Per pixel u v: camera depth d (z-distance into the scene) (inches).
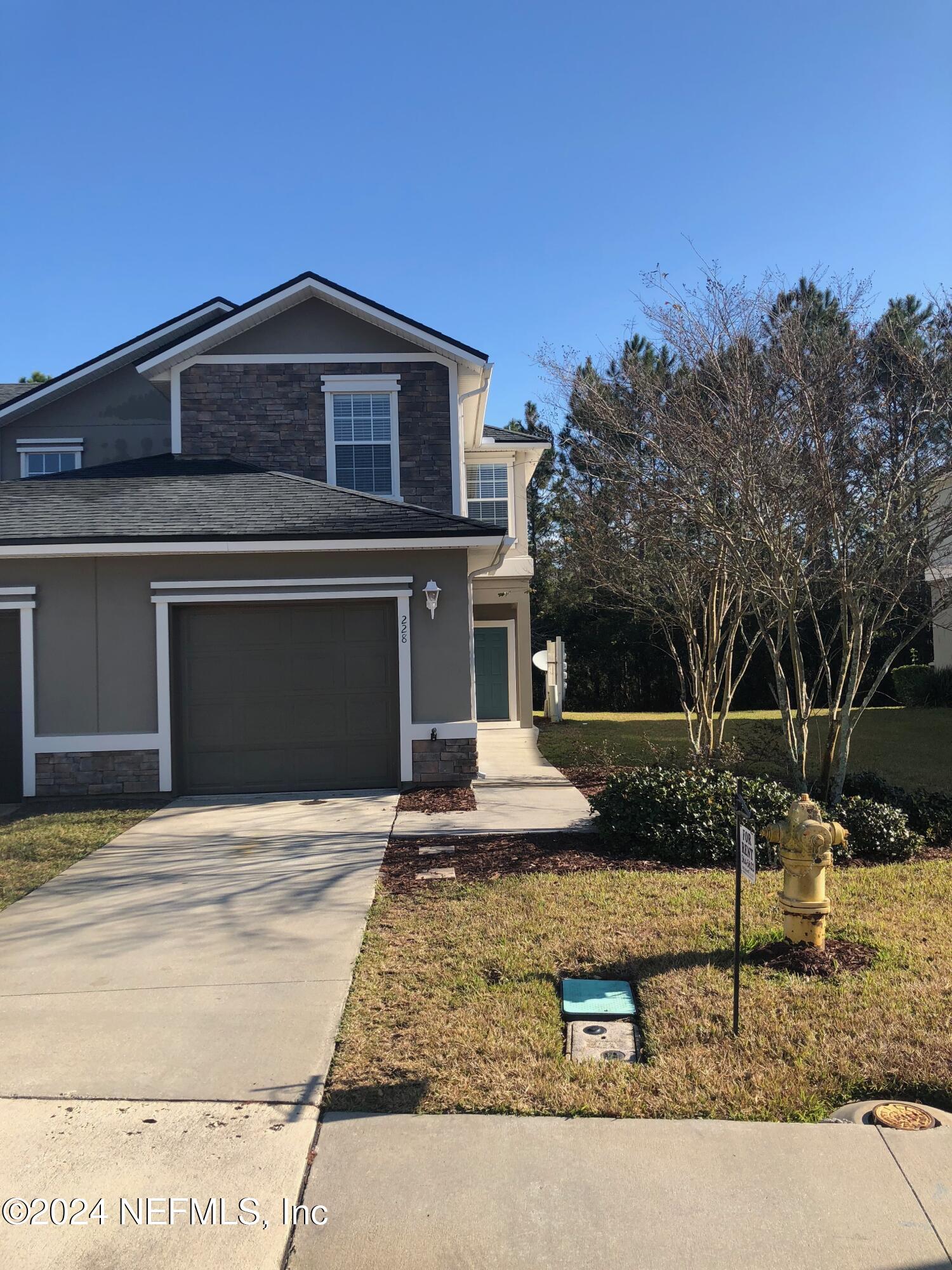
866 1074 156.3
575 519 512.1
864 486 331.3
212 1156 136.4
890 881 275.4
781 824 214.8
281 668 434.9
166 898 268.1
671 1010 181.0
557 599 1119.0
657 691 1118.4
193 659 431.5
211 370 551.5
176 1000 193.5
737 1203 125.3
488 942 222.8
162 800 417.1
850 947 215.8
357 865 301.9
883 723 722.2
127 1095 154.3
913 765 515.5
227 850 324.5
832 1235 119.0
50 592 422.3
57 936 236.2
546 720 872.3
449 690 435.8
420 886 274.5
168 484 489.7
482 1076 157.9
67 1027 180.9
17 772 424.2
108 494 472.1
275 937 232.8
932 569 372.8
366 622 438.3
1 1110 149.7
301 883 280.7
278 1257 116.4
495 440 733.9
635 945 217.9
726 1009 181.2
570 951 215.3
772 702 1047.0
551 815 377.4
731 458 327.9
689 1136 140.6
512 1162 134.4
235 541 416.2
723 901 252.1
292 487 488.7
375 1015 183.6
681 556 436.5
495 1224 121.3
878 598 362.9
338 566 432.8
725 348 372.5
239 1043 173.0
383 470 554.6
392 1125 144.5
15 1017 186.4
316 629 436.8
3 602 419.2
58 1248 118.3
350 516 443.2
